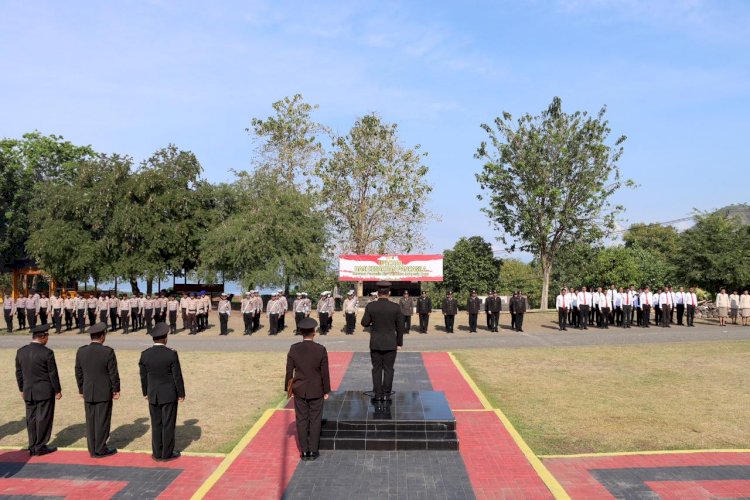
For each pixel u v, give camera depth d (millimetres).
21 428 10961
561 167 39031
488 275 48125
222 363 17953
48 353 9328
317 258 39125
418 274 36031
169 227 35469
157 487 7848
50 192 36219
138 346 22375
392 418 9664
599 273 43406
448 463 8688
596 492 7574
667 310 26578
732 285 32938
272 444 9672
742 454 9031
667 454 9055
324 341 24062
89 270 35750
